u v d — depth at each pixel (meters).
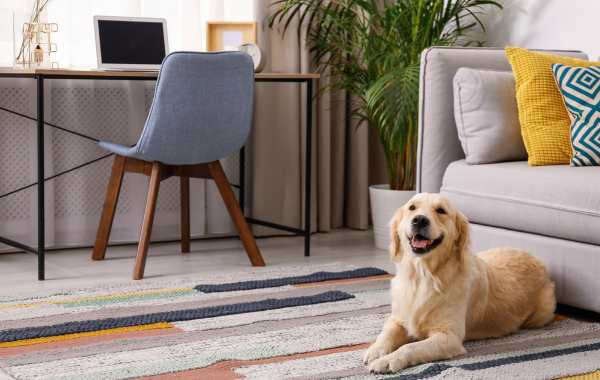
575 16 3.70
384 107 3.65
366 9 3.90
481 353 2.27
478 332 2.40
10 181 3.66
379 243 3.89
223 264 3.47
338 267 3.38
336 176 4.36
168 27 3.92
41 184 3.13
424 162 3.19
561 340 2.41
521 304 2.48
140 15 3.81
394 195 3.79
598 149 2.76
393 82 3.49
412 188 3.91
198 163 3.31
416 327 2.25
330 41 4.11
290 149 4.17
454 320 2.22
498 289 2.43
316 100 4.20
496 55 3.29
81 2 3.73
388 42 3.80
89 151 3.78
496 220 2.83
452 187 2.99
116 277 3.21
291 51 4.12
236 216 3.43
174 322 2.55
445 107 3.14
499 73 3.08
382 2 4.34
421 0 3.72
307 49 4.12
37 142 3.38
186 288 2.99
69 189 3.77
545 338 2.43
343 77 4.11
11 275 3.23
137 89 3.82
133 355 2.22
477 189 2.88
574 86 2.86
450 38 3.99
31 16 3.62
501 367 2.13
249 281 3.10
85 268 3.37
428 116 3.17
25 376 2.04
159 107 3.11
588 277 2.54
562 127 2.89
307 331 2.46
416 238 2.18
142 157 3.22
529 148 2.91
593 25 3.62
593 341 2.40
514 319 2.46
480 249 2.89
